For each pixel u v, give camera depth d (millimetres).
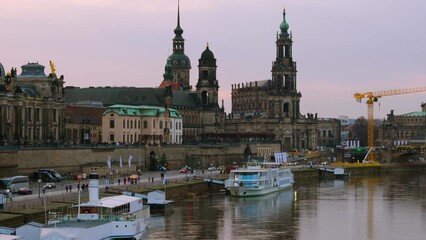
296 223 181000
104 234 139250
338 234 166750
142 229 155125
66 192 191375
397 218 191375
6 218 142125
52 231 130375
